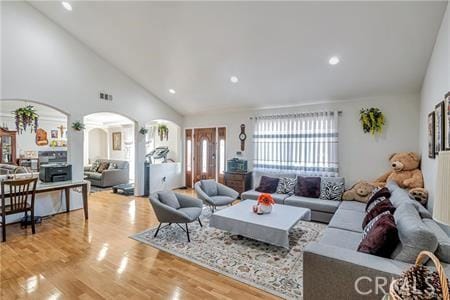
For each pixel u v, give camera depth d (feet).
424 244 5.16
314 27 10.41
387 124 14.33
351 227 9.33
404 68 11.72
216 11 10.85
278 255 9.46
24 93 13.17
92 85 16.40
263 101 17.78
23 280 7.73
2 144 24.22
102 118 29.43
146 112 20.29
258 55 12.98
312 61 12.48
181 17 11.66
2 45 12.35
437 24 8.94
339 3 9.11
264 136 18.67
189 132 23.82
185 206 12.41
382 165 14.49
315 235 11.52
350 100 15.39
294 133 17.29
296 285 7.52
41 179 13.92
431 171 9.96
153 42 13.96
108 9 12.42
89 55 16.22
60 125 29.01
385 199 9.38
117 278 7.87
